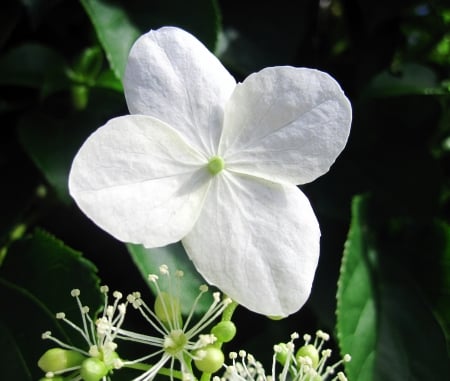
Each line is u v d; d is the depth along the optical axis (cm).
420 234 15
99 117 14
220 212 11
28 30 15
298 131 11
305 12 15
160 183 11
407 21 17
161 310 11
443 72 17
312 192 15
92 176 10
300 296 10
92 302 13
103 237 14
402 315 14
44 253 13
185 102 11
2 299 13
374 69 16
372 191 15
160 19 14
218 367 11
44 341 13
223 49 15
